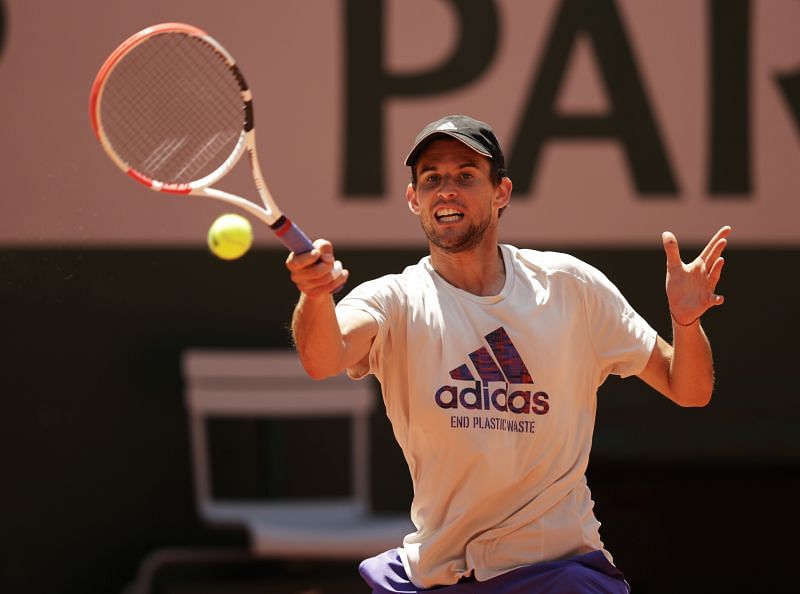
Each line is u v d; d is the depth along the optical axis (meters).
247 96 9.92
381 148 21.66
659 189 21.70
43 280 21.50
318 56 21.58
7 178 21.30
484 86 21.58
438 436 10.00
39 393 21.56
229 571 20.59
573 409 10.24
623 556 21.73
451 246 10.14
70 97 21.38
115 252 21.64
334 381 21.41
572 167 21.66
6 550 21.38
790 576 21.73
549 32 21.58
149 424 21.70
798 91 21.62
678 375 10.22
